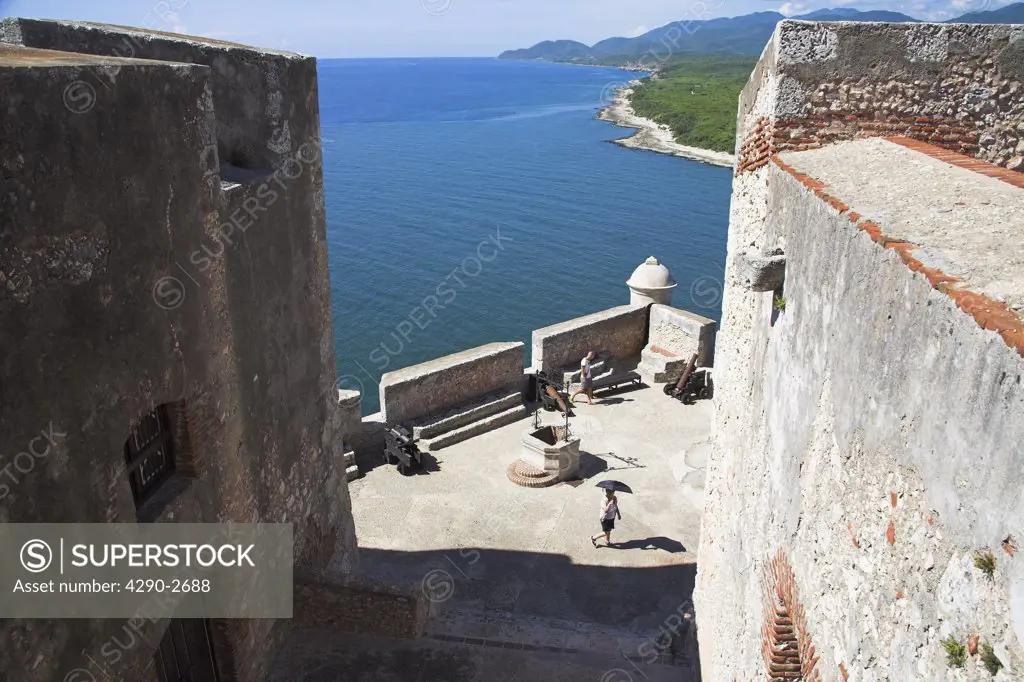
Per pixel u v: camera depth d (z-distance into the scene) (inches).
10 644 207.2
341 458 473.7
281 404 387.9
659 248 1939.0
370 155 3344.0
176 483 295.7
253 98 356.5
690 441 690.8
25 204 198.7
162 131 254.2
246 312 345.7
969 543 129.4
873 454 176.4
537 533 561.9
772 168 311.6
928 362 149.2
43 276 207.5
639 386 796.0
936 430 144.2
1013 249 165.3
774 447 275.3
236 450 331.6
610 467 649.0
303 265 401.7
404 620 411.5
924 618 145.6
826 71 310.8
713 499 409.1
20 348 201.9
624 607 488.7
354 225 2089.1
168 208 261.9
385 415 660.1
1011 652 115.3
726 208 2329.0
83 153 217.6
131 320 247.1
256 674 375.2
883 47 307.1
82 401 227.5
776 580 255.9
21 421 204.4
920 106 314.3
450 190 2549.2
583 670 406.0
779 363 275.9
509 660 407.5
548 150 3442.4
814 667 212.2
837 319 208.1
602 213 2255.2
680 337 809.5
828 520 206.7
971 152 318.3
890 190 230.8
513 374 747.4
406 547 544.4
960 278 148.3
